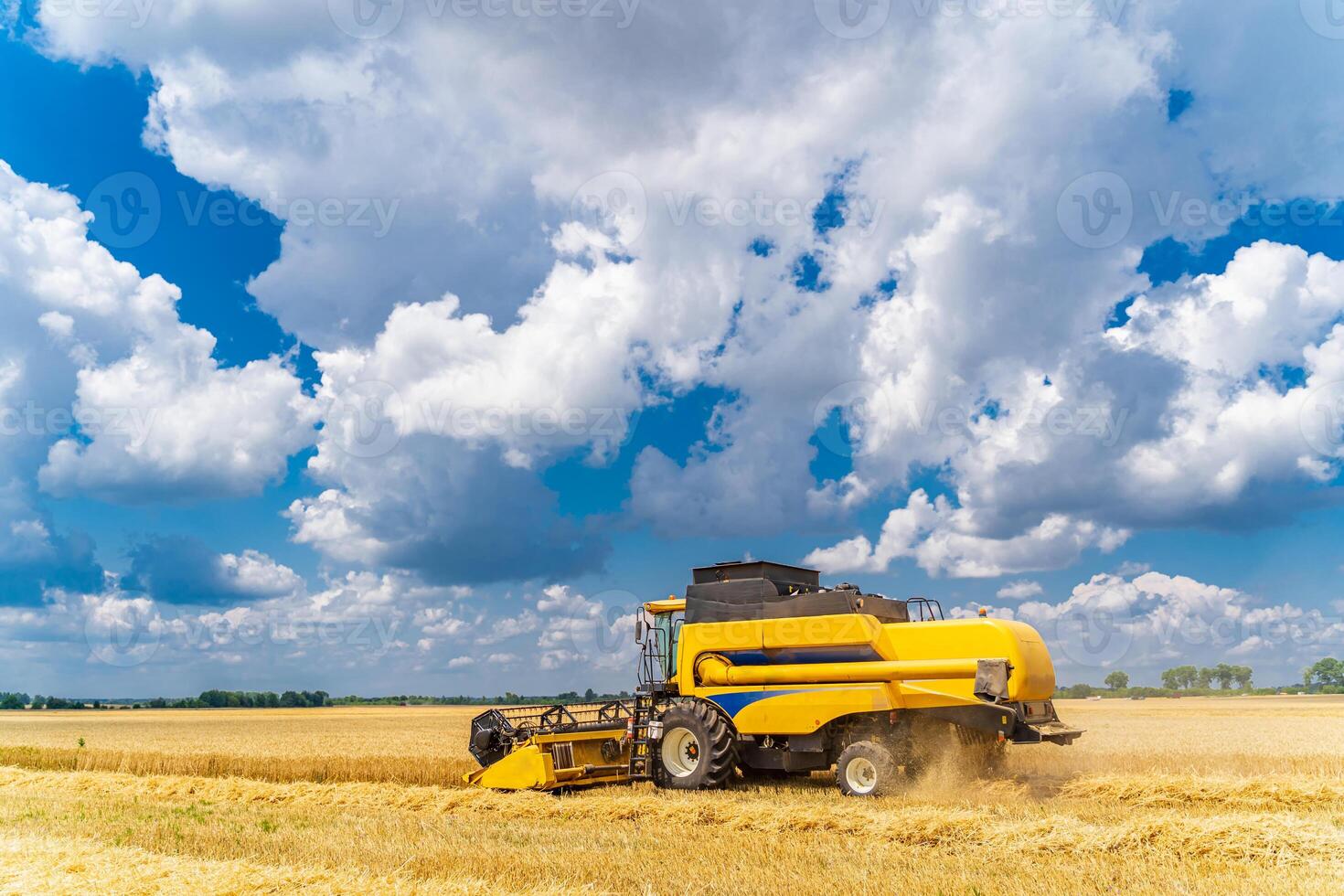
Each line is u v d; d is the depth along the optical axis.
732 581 15.71
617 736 16.66
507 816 13.33
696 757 15.48
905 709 13.73
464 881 8.15
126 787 18.52
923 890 7.66
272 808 14.66
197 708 132.75
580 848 9.95
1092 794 13.30
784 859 9.15
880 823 10.77
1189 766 17.80
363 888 7.92
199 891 7.89
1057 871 8.36
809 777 16.08
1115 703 91.12
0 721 71.12
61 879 8.25
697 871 8.51
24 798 16.31
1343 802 12.12
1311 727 37.00
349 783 18.77
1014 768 16.30
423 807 14.50
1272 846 8.94
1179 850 9.12
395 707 124.31
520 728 16.45
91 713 100.88
